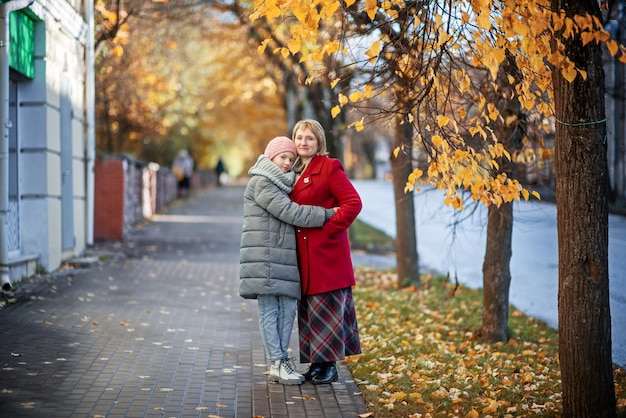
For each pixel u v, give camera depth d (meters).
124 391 6.13
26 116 11.77
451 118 6.51
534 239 19.36
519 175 8.59
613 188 29.97
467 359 7.79
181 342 7.94
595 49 5.06
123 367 6.85
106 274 12.45
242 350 7.71
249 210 6.39
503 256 8.95
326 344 6.38
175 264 14.38
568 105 5.13
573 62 4.98
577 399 5.32
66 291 10.55
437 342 8.61
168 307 9.91
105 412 5.59
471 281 14.21
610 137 30.45
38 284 10.89
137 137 28.95
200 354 7.46
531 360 7.85
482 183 5.77
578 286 5.27
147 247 17.44
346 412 5.80
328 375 6.52
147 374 6.66
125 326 8.56
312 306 6.39
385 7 5.99
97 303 9.86
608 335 5.30
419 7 5.95
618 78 16.42
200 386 6.37
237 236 21.22
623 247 16.83
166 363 7.06
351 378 6.80
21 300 9.65
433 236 21.78
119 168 18.53
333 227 6.27
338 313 6.39
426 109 6.09
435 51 5.88
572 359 5.33
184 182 42.38
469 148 5.82
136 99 24.77
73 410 5.60
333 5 5.63
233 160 82.75
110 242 18.08
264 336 6.49
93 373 6.61
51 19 12.05
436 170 5.82
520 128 8.44
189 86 30.92
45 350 7.28
